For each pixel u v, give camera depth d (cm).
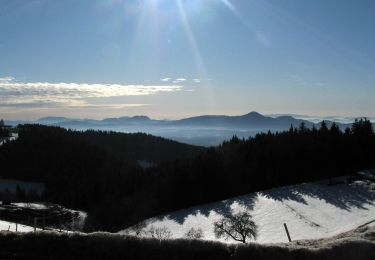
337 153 11694
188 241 1397
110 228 9169
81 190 12812
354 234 1755
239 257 1329
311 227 7100
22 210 7300
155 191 11106
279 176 11306
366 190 9244
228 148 12669
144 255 1366
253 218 8056
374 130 12575
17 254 1360
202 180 11012
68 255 1369
